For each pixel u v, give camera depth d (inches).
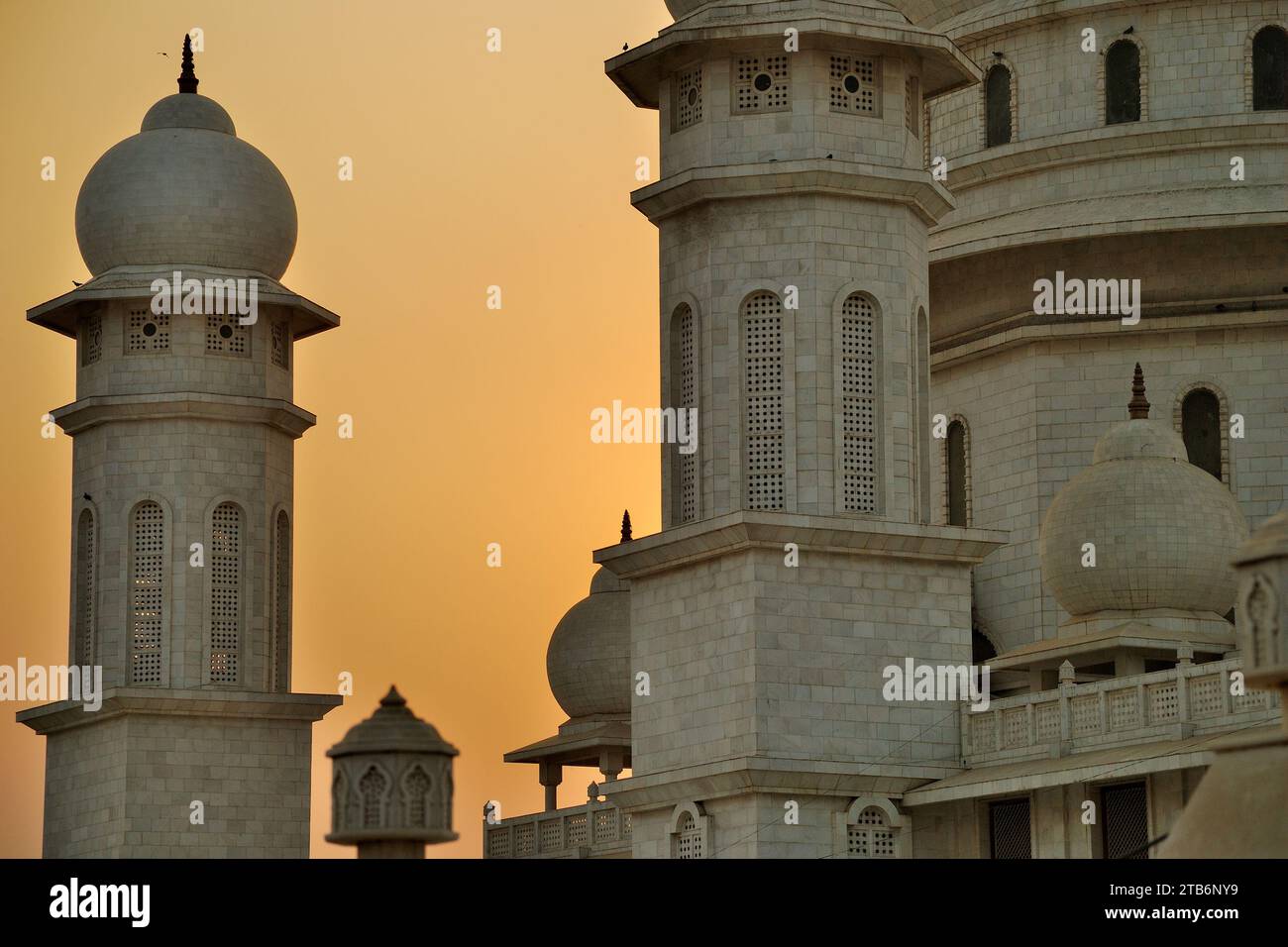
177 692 3560.5
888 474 2987.2
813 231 2999.5
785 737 2871.6
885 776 2888.8
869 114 3063.5
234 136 3863.2
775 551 2908.5
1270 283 3481.8
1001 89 3686.0
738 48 3048.7
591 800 3531.0
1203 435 3444.9
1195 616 3075.8
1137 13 3587.6
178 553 3654.0
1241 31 3553.2
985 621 3496.6
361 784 1657.2
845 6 3061.0
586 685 3860.7
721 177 3004.4
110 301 3722.9
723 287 3009.4
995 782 2773.1
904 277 3036.4
